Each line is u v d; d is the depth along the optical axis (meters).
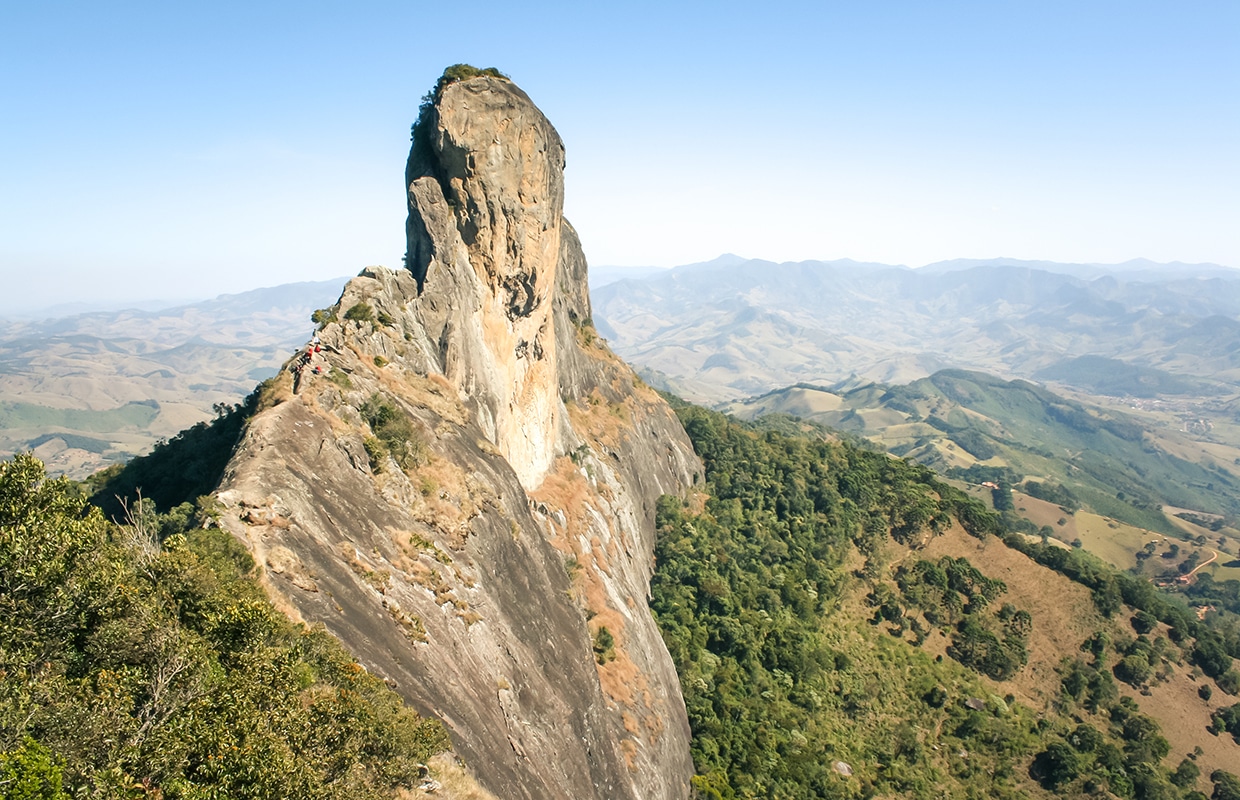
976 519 124.19
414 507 47.62
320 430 43.78
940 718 95.12
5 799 18.45
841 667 98.31
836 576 113.50
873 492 127.56
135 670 24.34
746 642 95.81
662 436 128.88
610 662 71.12
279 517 36.25
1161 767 92.50
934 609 109.38
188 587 28.22
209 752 22.20
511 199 70.06
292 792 22.16
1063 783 88.31
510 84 69.94
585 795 50.19
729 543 114.81
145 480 59.19
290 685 25.77
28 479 27.50
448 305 65.00
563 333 106.88
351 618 35.62
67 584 24.86
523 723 45.69
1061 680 102.19
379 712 28.95
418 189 65.00
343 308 56.00
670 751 71.88
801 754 83.44
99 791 19.94
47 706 21.39
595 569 80.50
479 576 50.03
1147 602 113.50
